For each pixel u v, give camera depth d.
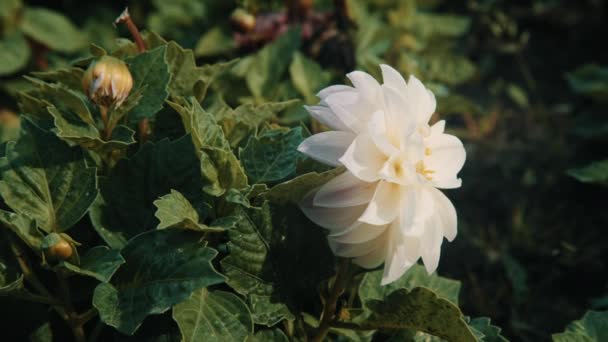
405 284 0.67
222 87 0.82
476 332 0.60
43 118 0.65
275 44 0.82
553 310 0.93
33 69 1.06
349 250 0.57
